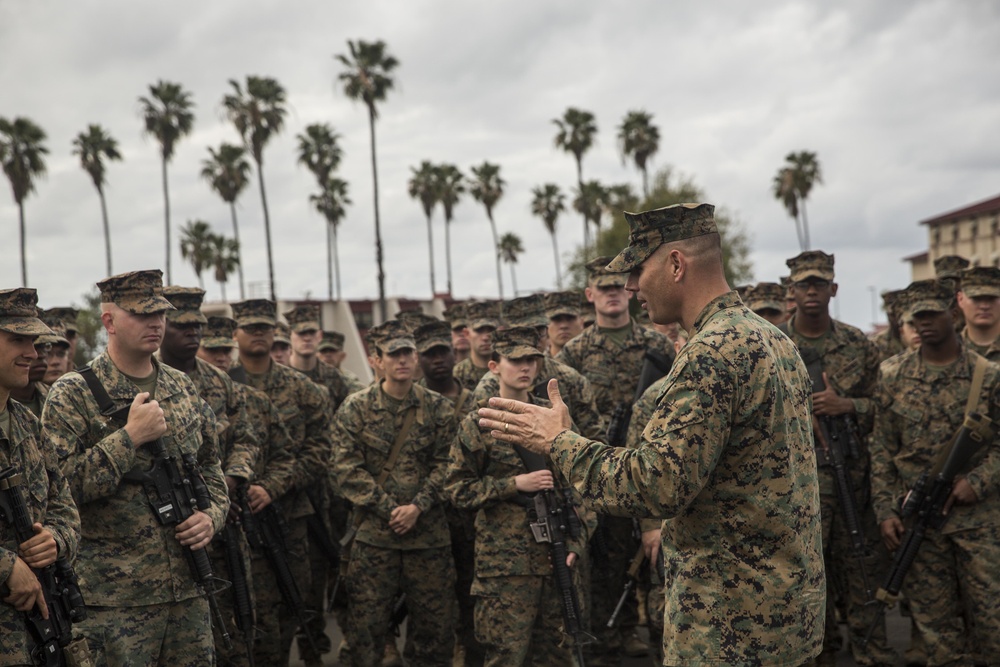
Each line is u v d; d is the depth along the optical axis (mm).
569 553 5719
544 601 5812
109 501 4609
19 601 3701
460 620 7066
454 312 9680
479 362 8344
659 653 6242
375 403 6633
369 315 48844
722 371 3041
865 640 6113
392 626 6816
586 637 5730
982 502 5734
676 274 3295
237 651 6090
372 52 43594
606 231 44625
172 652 4777
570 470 3283
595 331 7621
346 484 6469
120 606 4543
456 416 6867
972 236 61906
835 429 6418
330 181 59094
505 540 5777
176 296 5953
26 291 3879
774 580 3090
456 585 7051
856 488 6512
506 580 5754
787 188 59375
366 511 6500
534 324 7215
